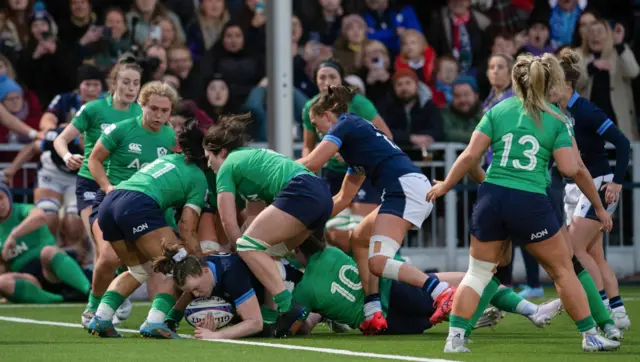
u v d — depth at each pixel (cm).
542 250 1911
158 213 2264
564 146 1917
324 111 2381
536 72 1905
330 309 2344
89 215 2681
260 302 2302
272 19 3188
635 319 2706
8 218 3434
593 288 2098
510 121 1914
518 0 4556
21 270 3409
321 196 2236
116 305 2277
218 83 4059
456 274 2391
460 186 3931
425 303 2373
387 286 2369
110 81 2778
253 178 2253
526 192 1888
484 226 1911
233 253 2273
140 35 4172
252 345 2080
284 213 2209
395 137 3922
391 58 4456
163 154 2552
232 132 2298
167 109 2522
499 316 2378
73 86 4134
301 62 4209
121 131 2523
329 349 2000
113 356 1881
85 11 4288
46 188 3481
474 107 4103
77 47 4141
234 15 4362
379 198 2927
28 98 3994
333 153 2316
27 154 3556
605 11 4741
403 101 4088
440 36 4462
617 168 2433
